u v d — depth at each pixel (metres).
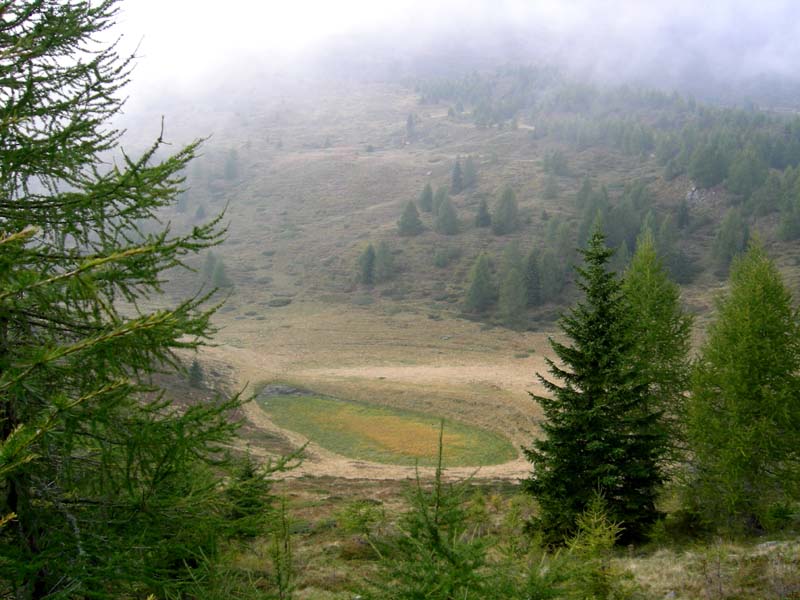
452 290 110.75
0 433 4.32
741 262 23.81
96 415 4.01
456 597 4.69
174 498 5.01
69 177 4.88
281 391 66.50
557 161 177.00
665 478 15.79
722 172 137.88
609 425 15.36
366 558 14.62
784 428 16.62
